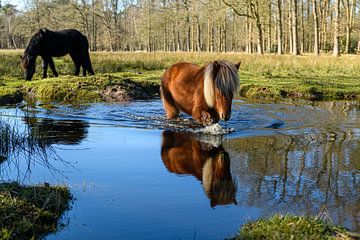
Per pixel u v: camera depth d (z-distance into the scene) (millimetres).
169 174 5164
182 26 61062
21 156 6000
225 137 7055
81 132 7434
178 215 3938
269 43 43938
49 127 7797
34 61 13391
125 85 12109
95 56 22953
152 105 10508
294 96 12516
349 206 4180
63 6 55375
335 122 8344
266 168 5395
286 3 48031
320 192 4566
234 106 10289
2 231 3447
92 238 3500
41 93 11453
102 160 5777
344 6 45531
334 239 3260
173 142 6742
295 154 6023
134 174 5160
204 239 3469
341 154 6031
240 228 3623
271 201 4289
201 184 4789
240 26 59594
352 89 12992
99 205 4176
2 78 14148
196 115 7379
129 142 6754
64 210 4062
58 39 13836
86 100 11102
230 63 6777
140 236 3527
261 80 15008
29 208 3918
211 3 41531
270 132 7422
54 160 5801
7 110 9500
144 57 23359
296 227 3453
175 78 8031
